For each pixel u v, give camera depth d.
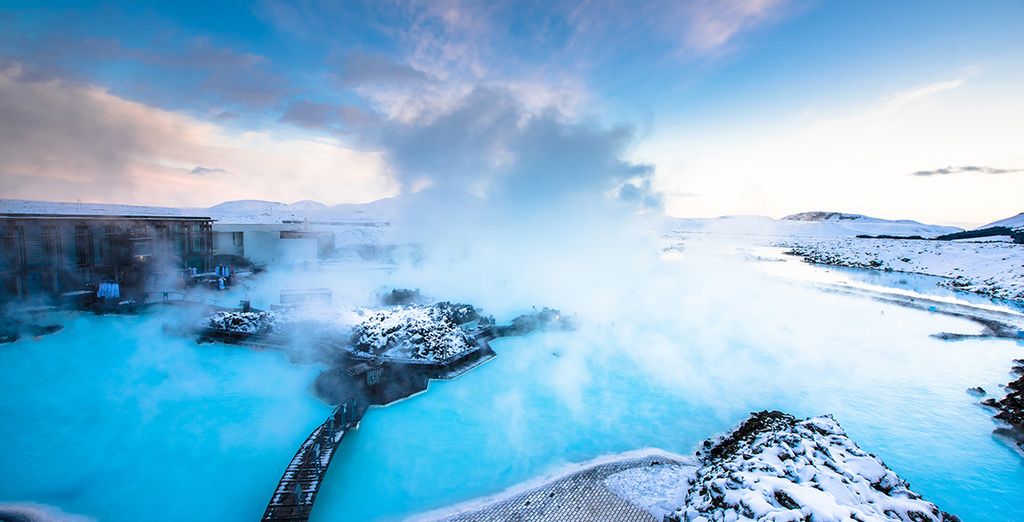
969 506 16.08
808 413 22.88
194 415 20.11
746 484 12.65
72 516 13.89
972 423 21.94
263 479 15.95
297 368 25.50
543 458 18.22
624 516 14.48
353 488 15.86
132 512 14.16
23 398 20.95
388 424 20.38
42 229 32.62
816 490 12.06
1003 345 34.62
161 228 40.19
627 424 21.28
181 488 15.33
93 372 24.02
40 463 16.30
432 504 15.18
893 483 13.45
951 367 29.67
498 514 14.60
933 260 81.12
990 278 62.69
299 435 18.80
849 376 27.98
